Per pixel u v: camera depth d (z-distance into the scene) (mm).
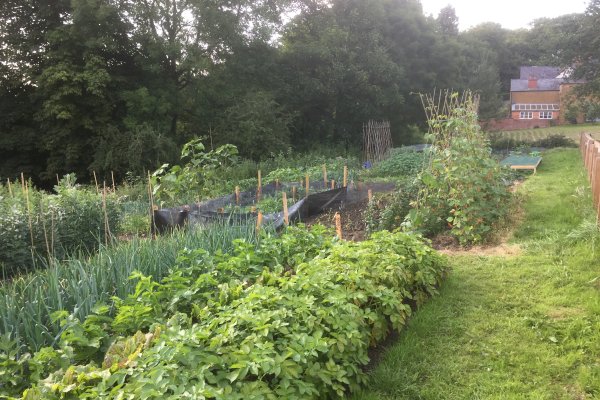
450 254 6613
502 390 3400
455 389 3441
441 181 7289
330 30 28750
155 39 23094
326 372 3014
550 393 3336
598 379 3395
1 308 3539
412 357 3855
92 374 2625
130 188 16109
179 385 2494
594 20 26031
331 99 29922
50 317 3477
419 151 21938
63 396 2551
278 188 13445
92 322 3455
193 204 10578
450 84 35000
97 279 4332
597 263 5602
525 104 57250
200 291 4098
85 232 8477
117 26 22703
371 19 30344
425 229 7473
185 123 27047
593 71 27781
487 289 5207
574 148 24562
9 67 22688
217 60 26688
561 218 7824
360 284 3916
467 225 7074
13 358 2947
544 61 30438
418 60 34000
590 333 4059
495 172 8297
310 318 3254
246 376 2953
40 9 22344
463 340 4133
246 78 27328
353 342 3279
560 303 4703
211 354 2799
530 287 5160
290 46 30219
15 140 22344
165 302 3908
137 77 24344
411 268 4938
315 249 5215
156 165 19719
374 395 3338
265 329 2969
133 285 4367
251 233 5836
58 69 20547
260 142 23250
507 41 68062
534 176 13742
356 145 30578
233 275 4453
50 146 21594
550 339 4031
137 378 2570
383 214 8070
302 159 22016
